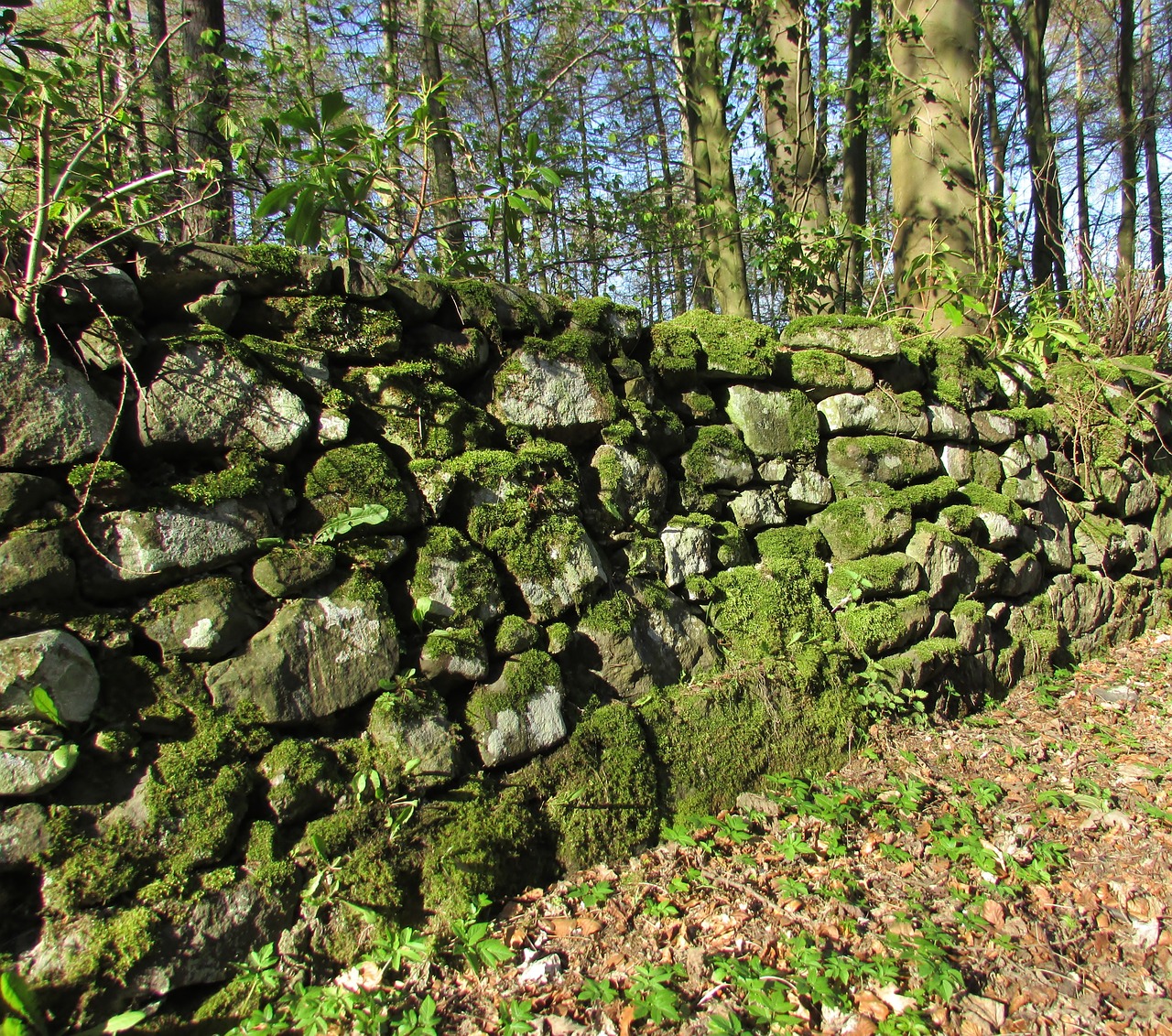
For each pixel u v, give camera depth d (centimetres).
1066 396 492
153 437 200
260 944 184
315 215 239
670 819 263
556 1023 181
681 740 275
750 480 339
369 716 219
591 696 264
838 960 203
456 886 211
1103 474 503
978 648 392
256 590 210
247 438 214
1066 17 1302
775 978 195
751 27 555
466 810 223
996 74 1077
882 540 359
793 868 247
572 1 568
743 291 602
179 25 323
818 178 616
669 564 302
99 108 264
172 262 212
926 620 362
